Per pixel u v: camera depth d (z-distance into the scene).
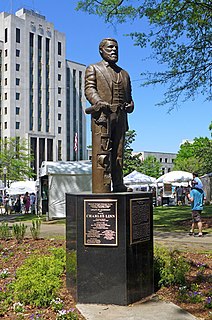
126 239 5.62
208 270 7.37
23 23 76.50
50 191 21.59
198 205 12.49
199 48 16.03
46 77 80.75
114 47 6.49
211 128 37.75
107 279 5.64
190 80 16.80
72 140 89.56
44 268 6.79
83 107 93.81
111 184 6.48
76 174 21.91
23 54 76.38
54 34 82.56
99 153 6.18
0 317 5.11
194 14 14.70
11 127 74.06
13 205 33.84
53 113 81.75
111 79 6.45
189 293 5.87
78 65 92.38
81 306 5.54
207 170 42.47
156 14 14.83
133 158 62.34
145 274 5.94
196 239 11.75
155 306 5.50
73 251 5.90
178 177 30.72
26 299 5.57
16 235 11.26
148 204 6.12
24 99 76.31
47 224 18.58
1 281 6.86
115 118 6.44
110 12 15.22
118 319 4.97
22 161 61.50
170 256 7.46
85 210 5.74
